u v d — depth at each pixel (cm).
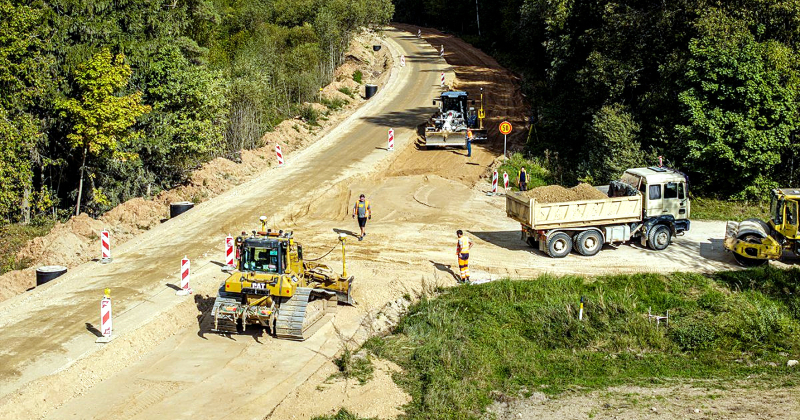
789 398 1614
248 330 1975
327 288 2112
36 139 2933
